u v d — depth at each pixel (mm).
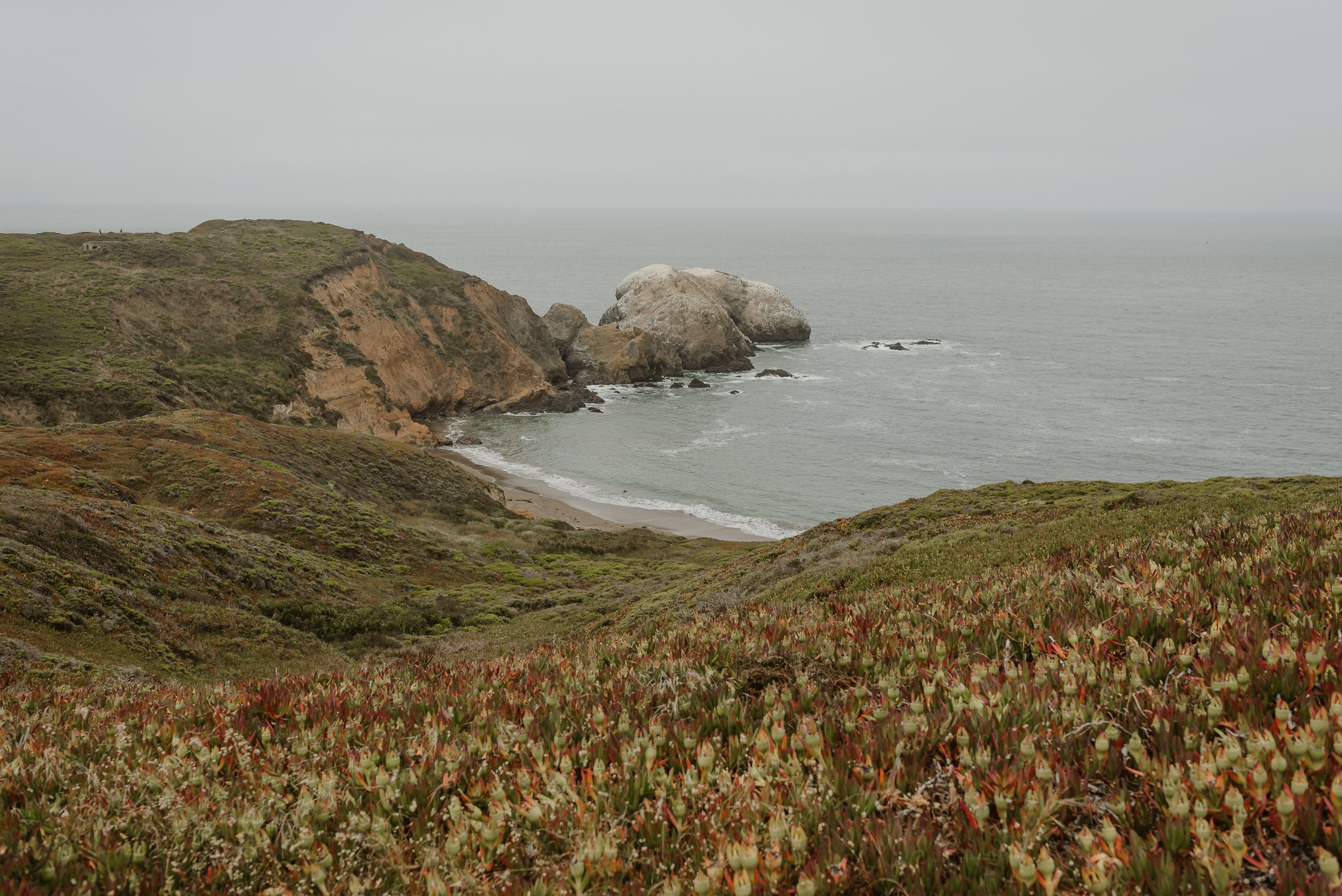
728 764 4367
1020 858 2947
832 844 3309
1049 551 16906
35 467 36656
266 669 24188
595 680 6508
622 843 3547
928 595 8867
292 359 84688
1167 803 3328
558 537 53969
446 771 4504
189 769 4812
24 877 3537
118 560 27672
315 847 3791
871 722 4516
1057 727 4117
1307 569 6445
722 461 82250
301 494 44156
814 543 32688
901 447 84875
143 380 67750
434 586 40219
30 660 17922
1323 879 2609
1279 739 3543
